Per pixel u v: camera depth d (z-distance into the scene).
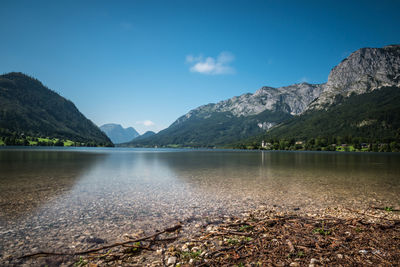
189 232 9.19
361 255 6.73
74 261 6.81
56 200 14.59
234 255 6.89
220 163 50.81
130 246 7.70
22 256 7.00
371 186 20.66
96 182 22.16
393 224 9.59
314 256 6.69
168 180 23.78
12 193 16.67
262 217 11.13
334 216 11.45
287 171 33.88
